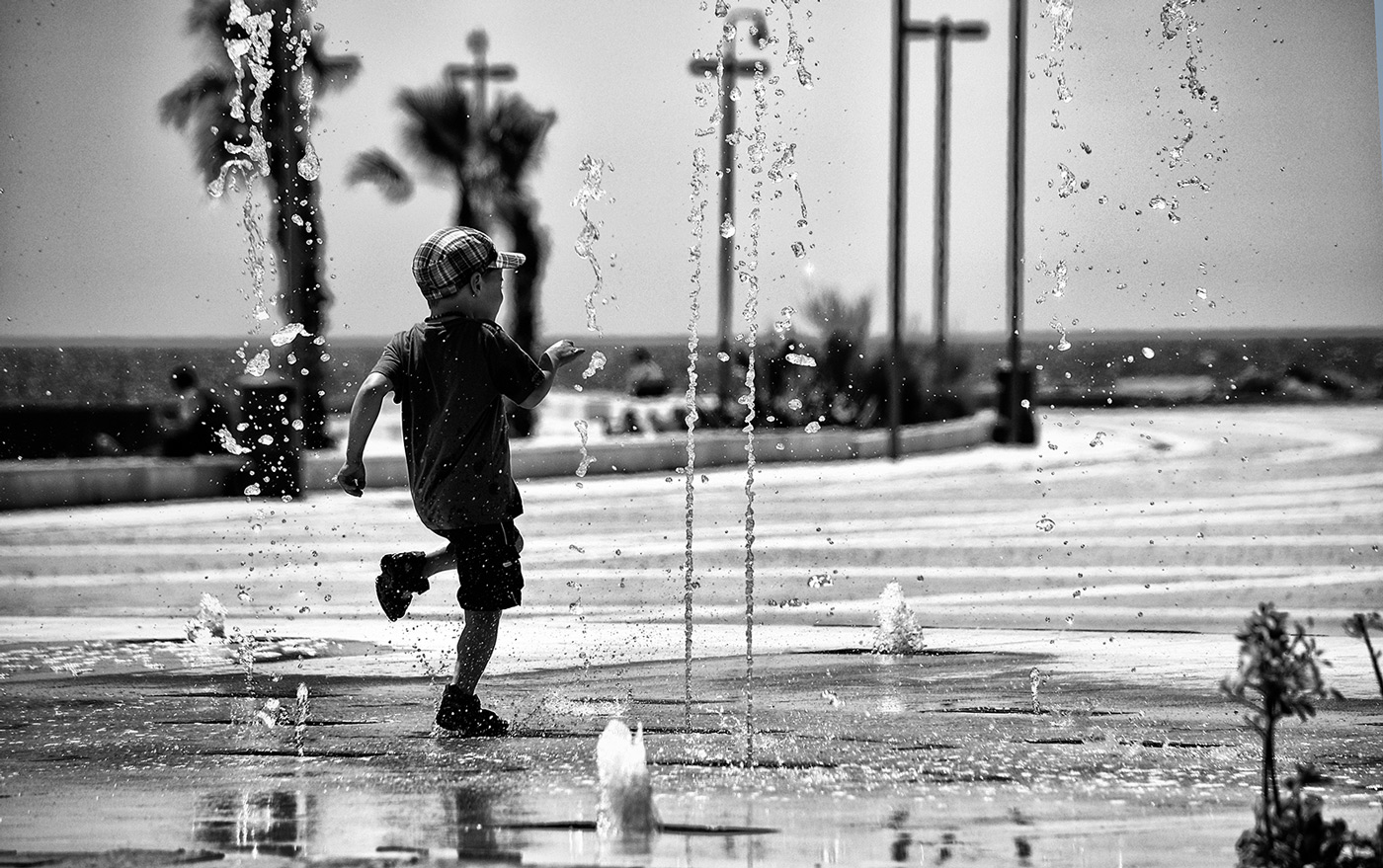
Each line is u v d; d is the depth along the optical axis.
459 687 9.57
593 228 12.17
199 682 12.10
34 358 181.75
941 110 67.00
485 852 6.36
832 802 7.42
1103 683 11.87
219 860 6.22
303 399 50.28
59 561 25.33
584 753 8.82
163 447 44.31
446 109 67.25
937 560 23.84
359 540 29.09
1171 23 16.97
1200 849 6.38
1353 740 9.21
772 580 21.55
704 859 6.22
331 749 9.00
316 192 48.28
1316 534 26.44
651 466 51.03
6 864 6.16
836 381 66.19
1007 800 7.47
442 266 9.72
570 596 19.72
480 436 9.59
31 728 9.81
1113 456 52.66
